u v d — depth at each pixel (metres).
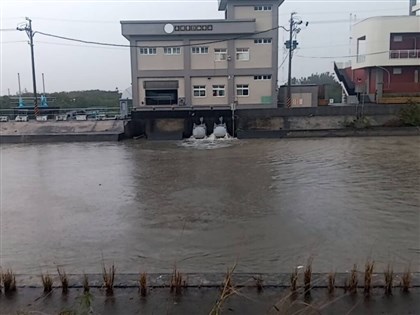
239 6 31.78
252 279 3.81
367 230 7.79
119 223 8.66
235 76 31.92
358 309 3.25
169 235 7.76
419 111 26.48
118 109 36.81
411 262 6.16
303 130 26.80
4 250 7.10
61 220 8.98
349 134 25.53
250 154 19.00
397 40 32.34
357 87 36.41
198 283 3.73
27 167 16.59
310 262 5.02
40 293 3.59
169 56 31.72
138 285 3.70
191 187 12.09
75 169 15.92
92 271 6.03
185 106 31.77
